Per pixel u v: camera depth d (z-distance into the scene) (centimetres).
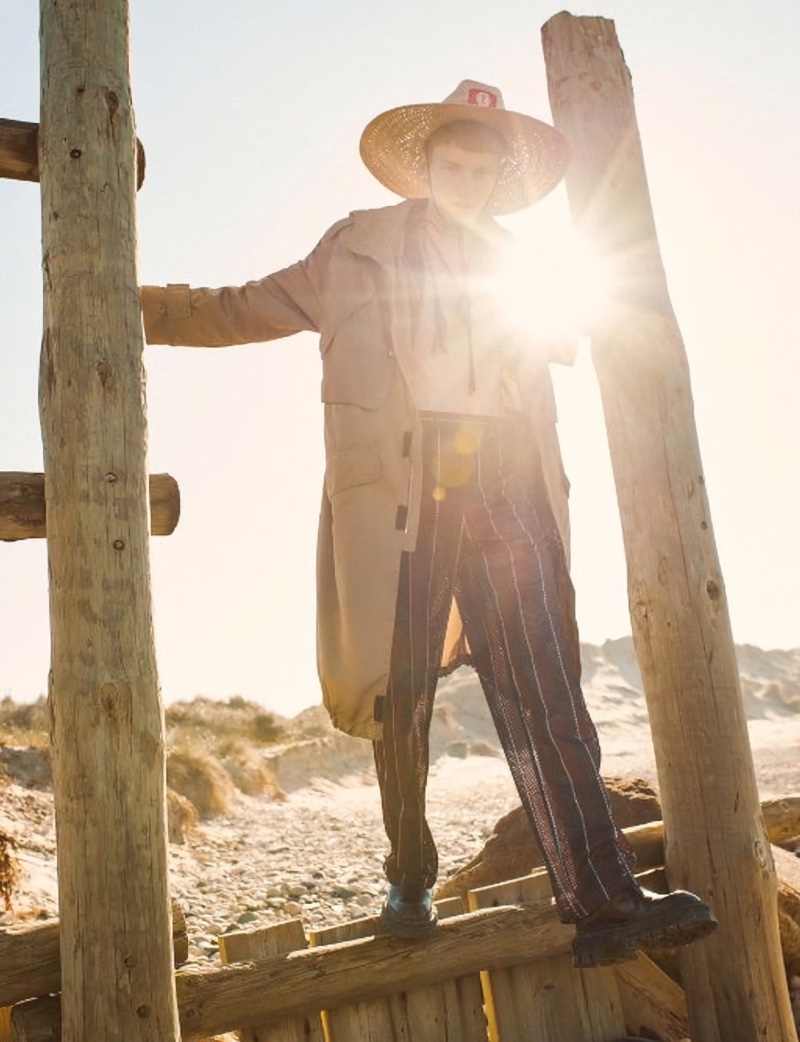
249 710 2558
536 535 352
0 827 778
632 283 423
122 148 323
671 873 398
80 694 287
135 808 285
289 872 1027
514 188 412
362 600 336
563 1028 384
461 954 365
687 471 412
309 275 369
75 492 297
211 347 377
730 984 383
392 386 348
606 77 442
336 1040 351
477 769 2672
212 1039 381
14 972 301
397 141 388
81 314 307
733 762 397
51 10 329
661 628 405
